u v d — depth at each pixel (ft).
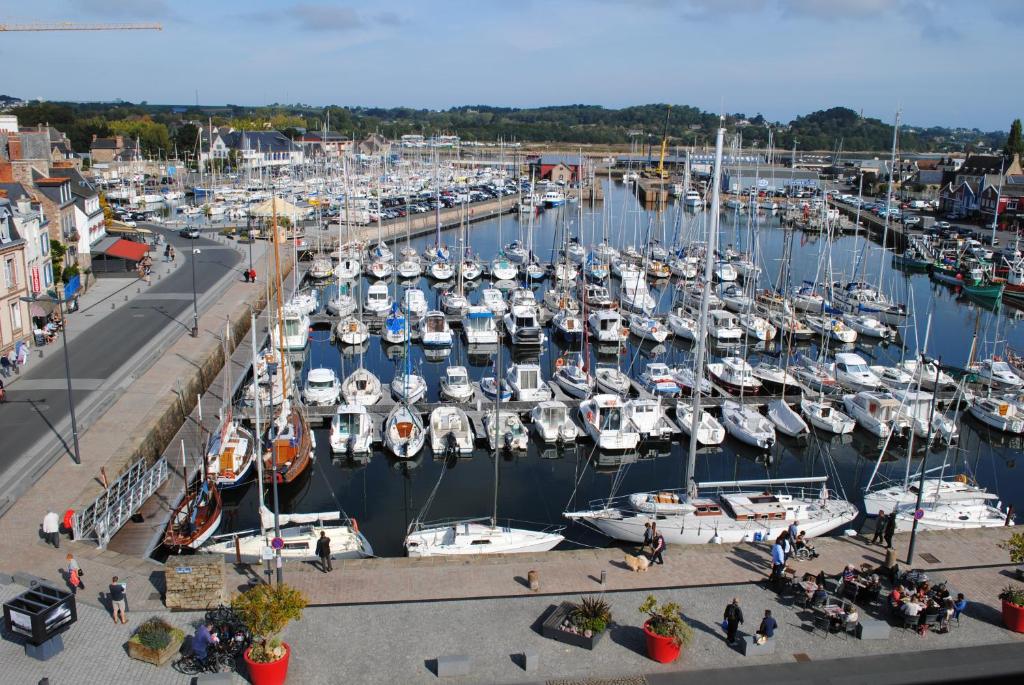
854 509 105.70
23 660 65.92
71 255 227.40
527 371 168.04
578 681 65.05
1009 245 355.36
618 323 209.87
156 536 100.94
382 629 72.38
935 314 272.72
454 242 395.75
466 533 99.71
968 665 68.95
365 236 357.61
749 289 257.55
